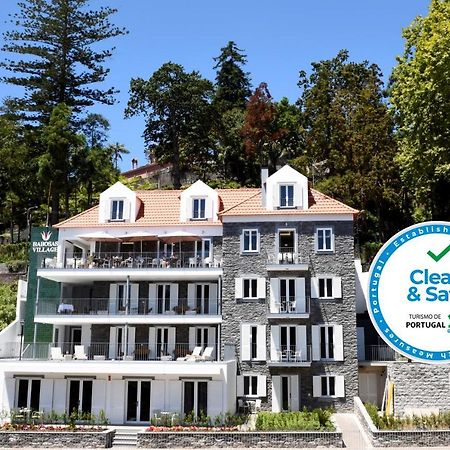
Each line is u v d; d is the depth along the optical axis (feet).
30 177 211.00
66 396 119.96
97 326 137.18
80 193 243.19
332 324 132.67
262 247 137.28
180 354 131.23
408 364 121.08
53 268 136.26
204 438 97.35
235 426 104.06
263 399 129.49
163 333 136.77
